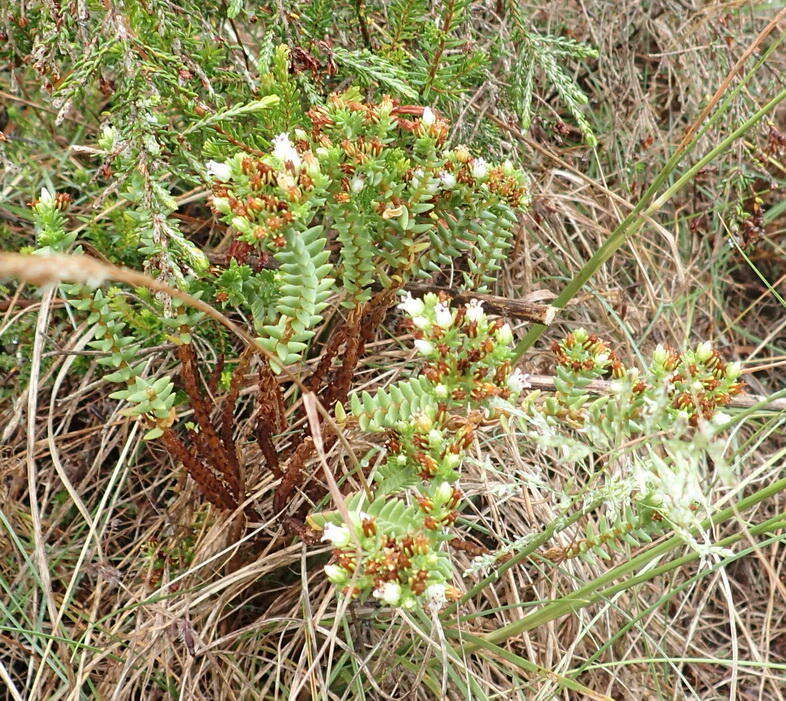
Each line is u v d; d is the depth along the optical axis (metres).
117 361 0.37
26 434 0.49
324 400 0.42
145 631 0.43
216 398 0.48
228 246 0.51
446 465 0.35
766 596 0.53
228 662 0.43
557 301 0.47
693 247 0.61
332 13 0.47
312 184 0.35
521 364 0.53
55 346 0.48
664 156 0.62
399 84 0.42
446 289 0.44
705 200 0.61
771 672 0.50
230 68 0.46
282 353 0.37
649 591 0.49
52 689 0.43
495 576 0.40
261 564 0.43
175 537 0.45
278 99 0.40
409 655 0.43
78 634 0.44
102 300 0.36
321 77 0.45
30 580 0.46
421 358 0.49
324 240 0.36
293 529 0.42
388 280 0.41
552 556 0.39
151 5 0.40
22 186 0.52
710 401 0.36
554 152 0.57
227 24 0.49
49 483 0.47
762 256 0.63
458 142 0.49
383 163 0.38
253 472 0.44
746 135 0.55
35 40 0.44
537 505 0.48
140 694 0.43
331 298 0.49
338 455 0.44
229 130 0.41
